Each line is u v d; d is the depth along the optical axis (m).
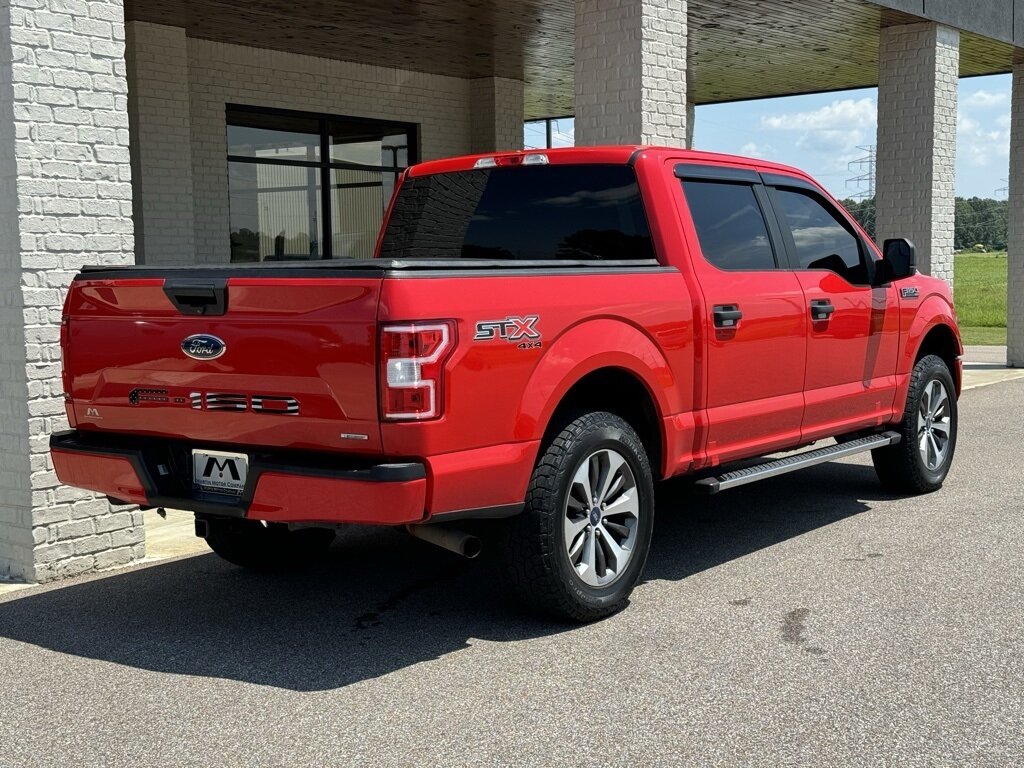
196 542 6.55
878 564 5.62
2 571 5.87
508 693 4.01
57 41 5.64
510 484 4.36
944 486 7.62
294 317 4.12
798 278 5.97
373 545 6.37
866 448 6.43
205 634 4.79
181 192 12.18
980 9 13.92
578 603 4.65
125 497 4.71
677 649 4.43
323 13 11.59
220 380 4.33
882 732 3.61
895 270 6.54
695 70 16.69
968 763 3.38
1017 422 10.64
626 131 8.80
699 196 5.56
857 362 6.45
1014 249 16.52
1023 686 3.98
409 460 4.04
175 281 4.40
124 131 5.94
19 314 5.60
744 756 3.45
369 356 3.95
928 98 13.21
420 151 15.91
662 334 5.04
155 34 11.86
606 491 4.81
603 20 8.87
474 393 4.15
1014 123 16.42
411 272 3.99
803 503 7.17
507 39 13.22
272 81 13.83
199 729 3.76
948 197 13.62
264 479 4.21
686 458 5.28
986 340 23.44
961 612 4.82
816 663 4.24
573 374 4.56
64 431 4.97
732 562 5.75
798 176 6.30
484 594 5.30
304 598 5.30
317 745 3.61
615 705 3.87
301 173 14.53
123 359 4.62
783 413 5.85
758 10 12.28
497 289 4.27
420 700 3.96
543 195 5.63
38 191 5.61
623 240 5.36
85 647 4.66
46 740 3.71
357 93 14.90
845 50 14.91
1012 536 6.15
